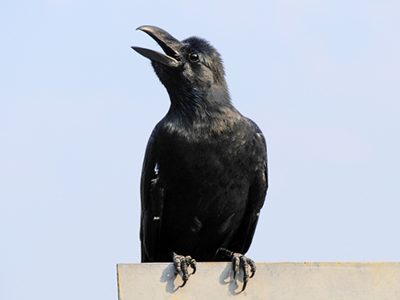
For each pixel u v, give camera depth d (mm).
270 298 8695
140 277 8625
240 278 8812
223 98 12312
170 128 11883
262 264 8875
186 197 11852
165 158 11820
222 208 11898
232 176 11766
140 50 12383
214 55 12625
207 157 11625
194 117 11938
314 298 8656
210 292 8719
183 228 12133
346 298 8641
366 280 8719
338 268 8797
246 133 11852
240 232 12656
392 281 8711
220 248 12484
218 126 11766
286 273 8805
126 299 8461
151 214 12164
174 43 12523
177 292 8633
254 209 12375
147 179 12133
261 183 12172
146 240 12359
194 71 12266
